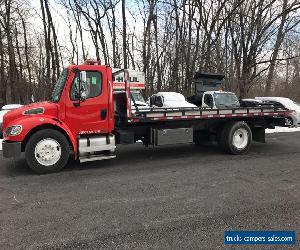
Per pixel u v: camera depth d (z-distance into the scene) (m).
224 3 19.08
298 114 13.71
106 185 5.76
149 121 7.66
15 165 7.45
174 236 3.67
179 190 5.41
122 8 20.80
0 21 24.81
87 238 3.64
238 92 20.50
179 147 9.88
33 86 30.09
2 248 3.43
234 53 20.56
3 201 4.95
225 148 8.72
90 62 7.05
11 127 6.40
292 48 20.20
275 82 33.31
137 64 22.22
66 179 6.19
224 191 5.33
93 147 6.87
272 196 5.06
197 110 8.14
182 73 22.34
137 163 7.60
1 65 26.27
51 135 6.60
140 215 4.30
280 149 9.55
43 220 4.17
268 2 18.67
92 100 6.88
